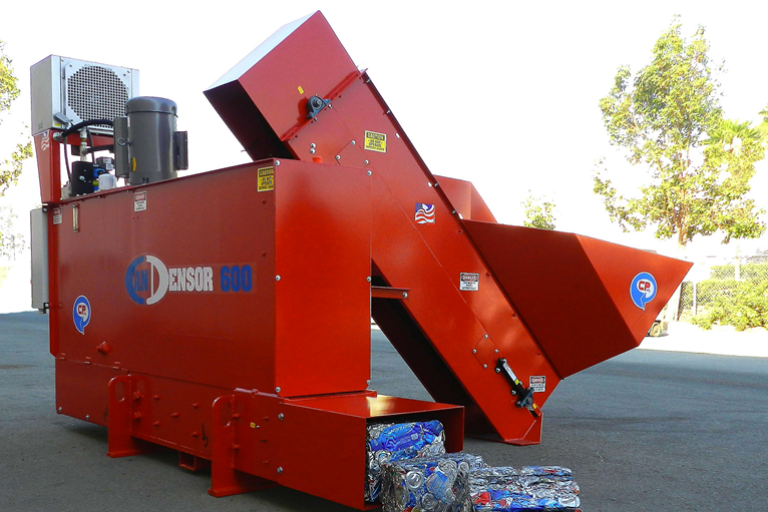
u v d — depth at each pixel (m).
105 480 4.24
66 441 5.38
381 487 3.18
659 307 5.37
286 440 3.57
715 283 20.72
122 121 5.11
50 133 5.89
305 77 4.41
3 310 29.09
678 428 6.15
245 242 3.83
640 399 7.88
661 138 20.55
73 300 5.65
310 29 4.47
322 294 3.82
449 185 5.77
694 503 3.92
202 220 4.16
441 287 5.04
